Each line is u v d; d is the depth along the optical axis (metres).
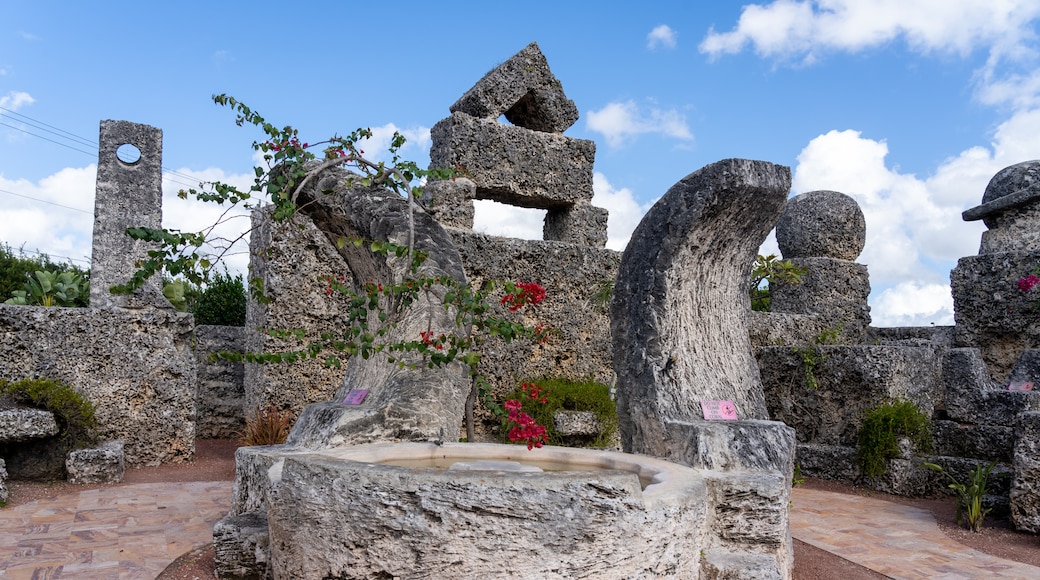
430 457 4.67
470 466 3.97
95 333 8.57
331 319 8.98
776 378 9.76
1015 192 10.19
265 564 4.39
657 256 5.13
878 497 8.16
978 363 8.56
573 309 8.95
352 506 3.42
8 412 7.34
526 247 8.72
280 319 8.77
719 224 5.10
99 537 5.62
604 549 3.36
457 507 3.29
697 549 3.90
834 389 9.12
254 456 4.95
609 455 4.79
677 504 3.67
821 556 5.75
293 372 8.80
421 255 4.98
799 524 6.83
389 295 5.06
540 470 3.93
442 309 5.39
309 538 3.59
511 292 5.24
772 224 5.29
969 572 5.52
